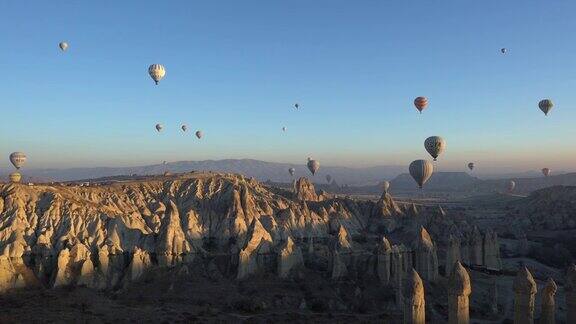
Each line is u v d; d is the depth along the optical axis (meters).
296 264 92.00
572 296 34.19
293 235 115.25
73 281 81.69
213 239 109.50
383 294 82.31
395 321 69.69
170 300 78.88
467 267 102.12
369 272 88.44
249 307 75.56
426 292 84.19
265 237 97.31
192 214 112.19
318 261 96.00
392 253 86.88
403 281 86.38
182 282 86.12
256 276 89.00
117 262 89.38
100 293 79.75
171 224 96.75
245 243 94.75
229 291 82.50
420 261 90.44
